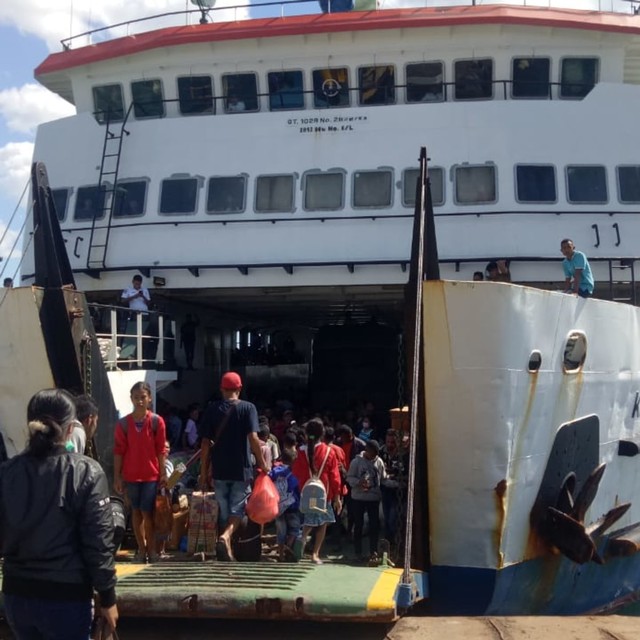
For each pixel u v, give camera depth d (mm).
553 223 11672
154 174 12523
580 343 7613
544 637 5781
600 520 8469
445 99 12555
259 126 12406
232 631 6219
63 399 4258
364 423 11008
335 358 15984
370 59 12578
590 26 12203
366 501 8406
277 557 8016
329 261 11867
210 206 12273
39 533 4055
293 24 12406
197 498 7629
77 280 12617
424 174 7105
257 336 21797
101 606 4160
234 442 7547
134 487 7551
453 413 6652
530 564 7301
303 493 7867
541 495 7352
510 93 12531
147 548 7539
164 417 11922
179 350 14602
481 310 6445
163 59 12992
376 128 12148
